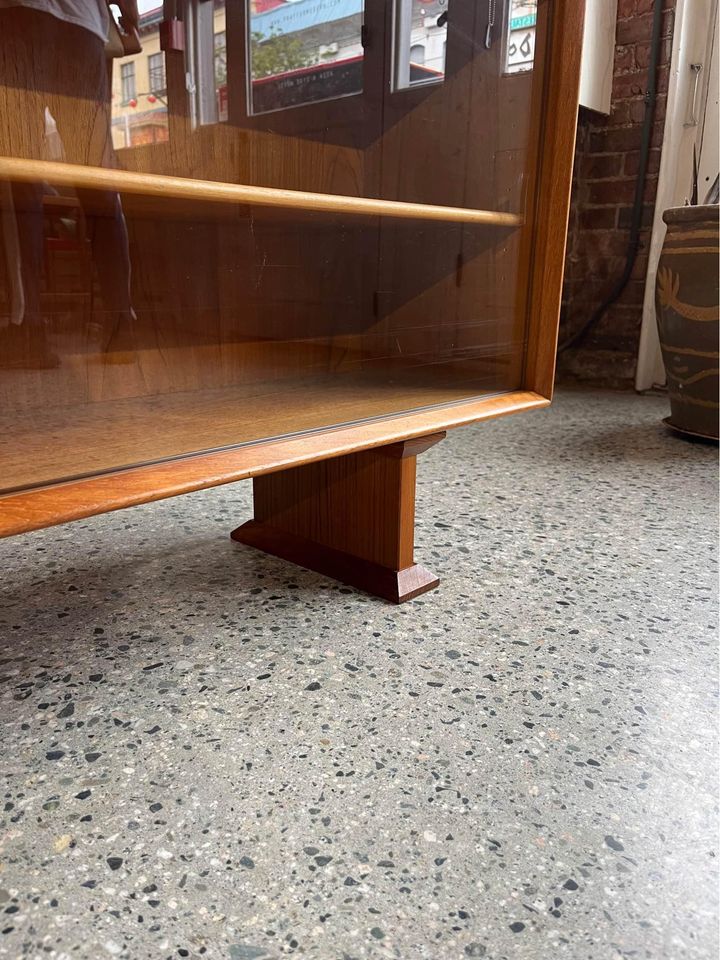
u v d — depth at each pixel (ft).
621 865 1.92
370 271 3.62
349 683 2.72
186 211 2.88
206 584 3.53
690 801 2.16
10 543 3.97
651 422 7.25
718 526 4.46
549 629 3.17
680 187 8.14
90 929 1.69
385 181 3.62
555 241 3.37
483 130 3.51
